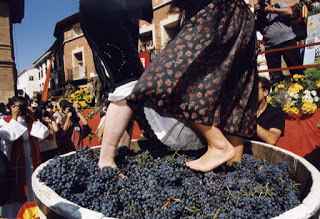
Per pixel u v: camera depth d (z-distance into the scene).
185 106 1.34
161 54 1.41
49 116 4.16
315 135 3.13
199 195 1.22
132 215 1.10
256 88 1.66
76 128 4.67
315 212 0.88
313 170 1.27
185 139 1.65
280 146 3.41
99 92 7.31
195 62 1.33
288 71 4.54
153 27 13.30
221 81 1.36
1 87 18.00
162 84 1.32
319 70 3.52
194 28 1.37
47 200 1.04
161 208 1.11
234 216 1.05
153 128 1.59
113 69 1.63
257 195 1.24
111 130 1.49
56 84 31.36
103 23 1.66
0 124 3.32
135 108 1.49
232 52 1.40
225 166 1.55
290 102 3.29
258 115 2.80
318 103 3.25
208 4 1.39
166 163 1.56
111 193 1.29
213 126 1.37
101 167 1.51
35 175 1.33
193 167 1.43
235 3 1.46
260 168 1.55
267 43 4.58
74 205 0.98
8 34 18.31
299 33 4.25
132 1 1.78
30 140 3.47
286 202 1.17
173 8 1.65
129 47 1.75
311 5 4.80
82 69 23.55
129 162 1.70
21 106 3.45
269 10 4.32
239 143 1.71
